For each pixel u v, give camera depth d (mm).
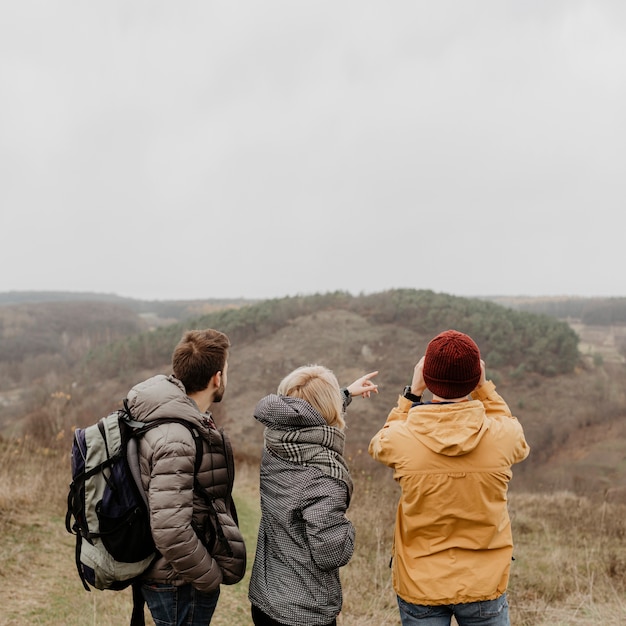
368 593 4523
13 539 4738
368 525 6754
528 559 5941
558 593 4879
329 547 1899
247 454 15648
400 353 77812
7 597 3664
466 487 1883
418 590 1922
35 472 7059
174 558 1820
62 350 92062
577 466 44062
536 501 10547
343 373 73625
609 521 8078
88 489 1878
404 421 2025
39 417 12164
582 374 74250
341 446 2082
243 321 91312
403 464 1933
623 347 93938
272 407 2002
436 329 86500
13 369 76688
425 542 1955
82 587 4039
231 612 4008
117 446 1897
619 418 56156
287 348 83062
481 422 1899
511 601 4668
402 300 94062
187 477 1875
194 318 95062
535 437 53969
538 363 75188
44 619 3412
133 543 1870
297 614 1949
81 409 15672
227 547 2002
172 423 1928
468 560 1911
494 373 72562
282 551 2012
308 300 101000
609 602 4523
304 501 1947
